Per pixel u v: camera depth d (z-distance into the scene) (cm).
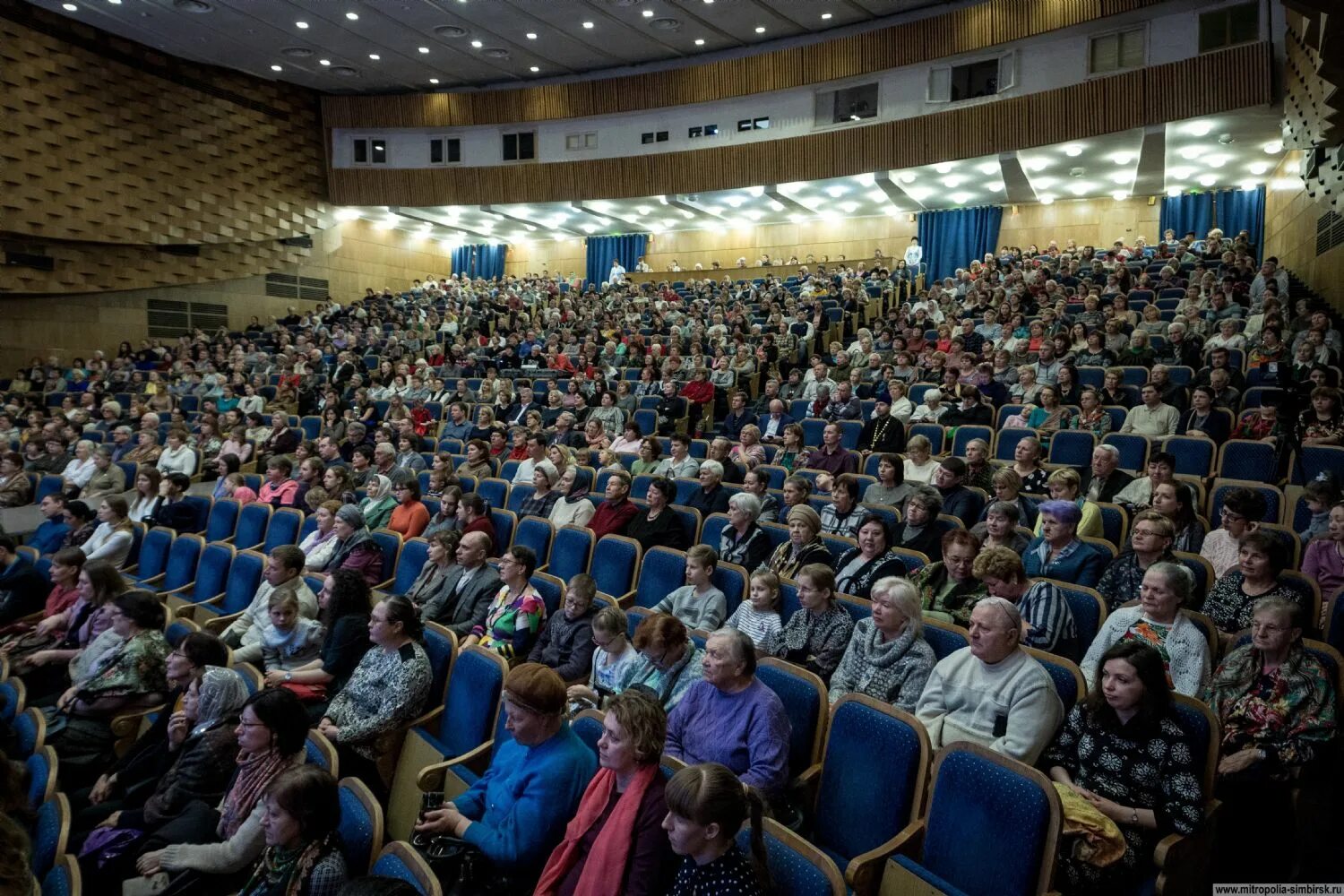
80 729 332
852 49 1419
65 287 1367
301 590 400
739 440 781
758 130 1558
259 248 1677
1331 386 566
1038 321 867
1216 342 762
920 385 770
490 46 1509
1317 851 252
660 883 200
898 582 279
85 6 1276
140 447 865
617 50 1547
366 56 1546
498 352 1247
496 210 1816
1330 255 972
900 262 1585
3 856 192
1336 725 240
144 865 237
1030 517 420
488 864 228
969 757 207
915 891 196
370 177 1783
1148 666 219
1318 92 848
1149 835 212
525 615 374
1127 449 558
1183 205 1508
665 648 291
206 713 288
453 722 306
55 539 604
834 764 237
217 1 1280
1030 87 1277
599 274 2075
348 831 220
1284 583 307
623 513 512
